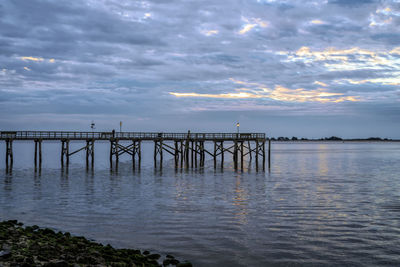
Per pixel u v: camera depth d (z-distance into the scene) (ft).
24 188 104.78
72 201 85.51
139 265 42.65
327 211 75.61
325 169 179.11
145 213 73.10
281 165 205.05
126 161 222.48
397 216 71.31
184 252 50.11
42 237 51.34
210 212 74.23
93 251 46.21
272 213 73.51
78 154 309.22
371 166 201.87
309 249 51.67
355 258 48.39
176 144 175.32
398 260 47.78
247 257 48.37
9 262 39.42
